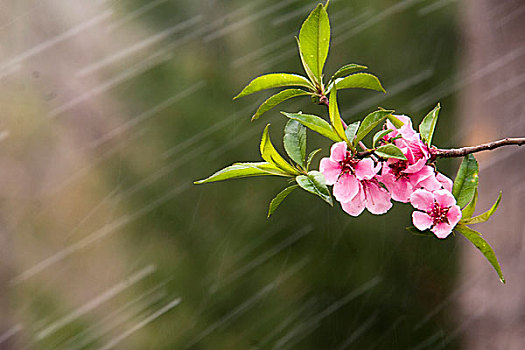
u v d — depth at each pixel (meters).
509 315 5.29
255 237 5.61
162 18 5.93
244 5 5.83
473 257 5.45
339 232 5.60
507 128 5.47
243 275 5.58
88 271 5.73
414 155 2.17
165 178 5.72
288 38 5.79
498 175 5.32
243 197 5.65
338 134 2.15
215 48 5.79
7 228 5.69
